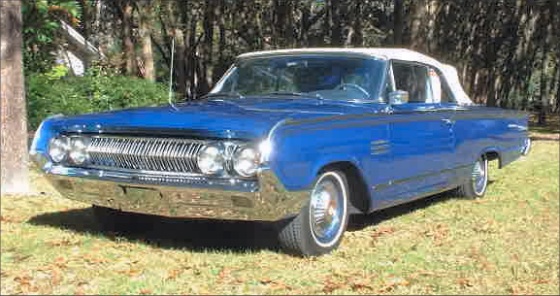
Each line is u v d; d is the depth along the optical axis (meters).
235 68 7.26
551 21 30.61
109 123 5.47
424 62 7.52
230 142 5.04
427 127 7.07
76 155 5.60
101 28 27.66
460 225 7.21
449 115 7.58
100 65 16.42
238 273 5.18
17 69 7.95
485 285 5.16
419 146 6.88
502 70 38.16
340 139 5.68
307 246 5.57
